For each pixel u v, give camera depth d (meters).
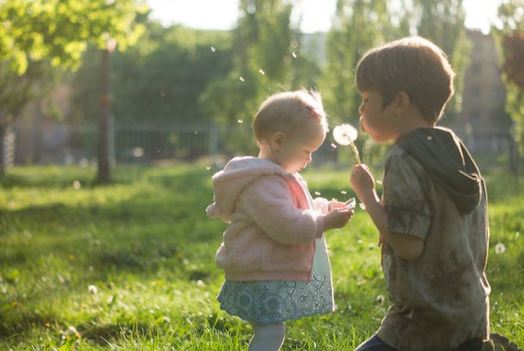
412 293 3.48
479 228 3.62
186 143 44.59
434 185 3.41
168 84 56.91
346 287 7.52
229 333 6.01
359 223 11.88
